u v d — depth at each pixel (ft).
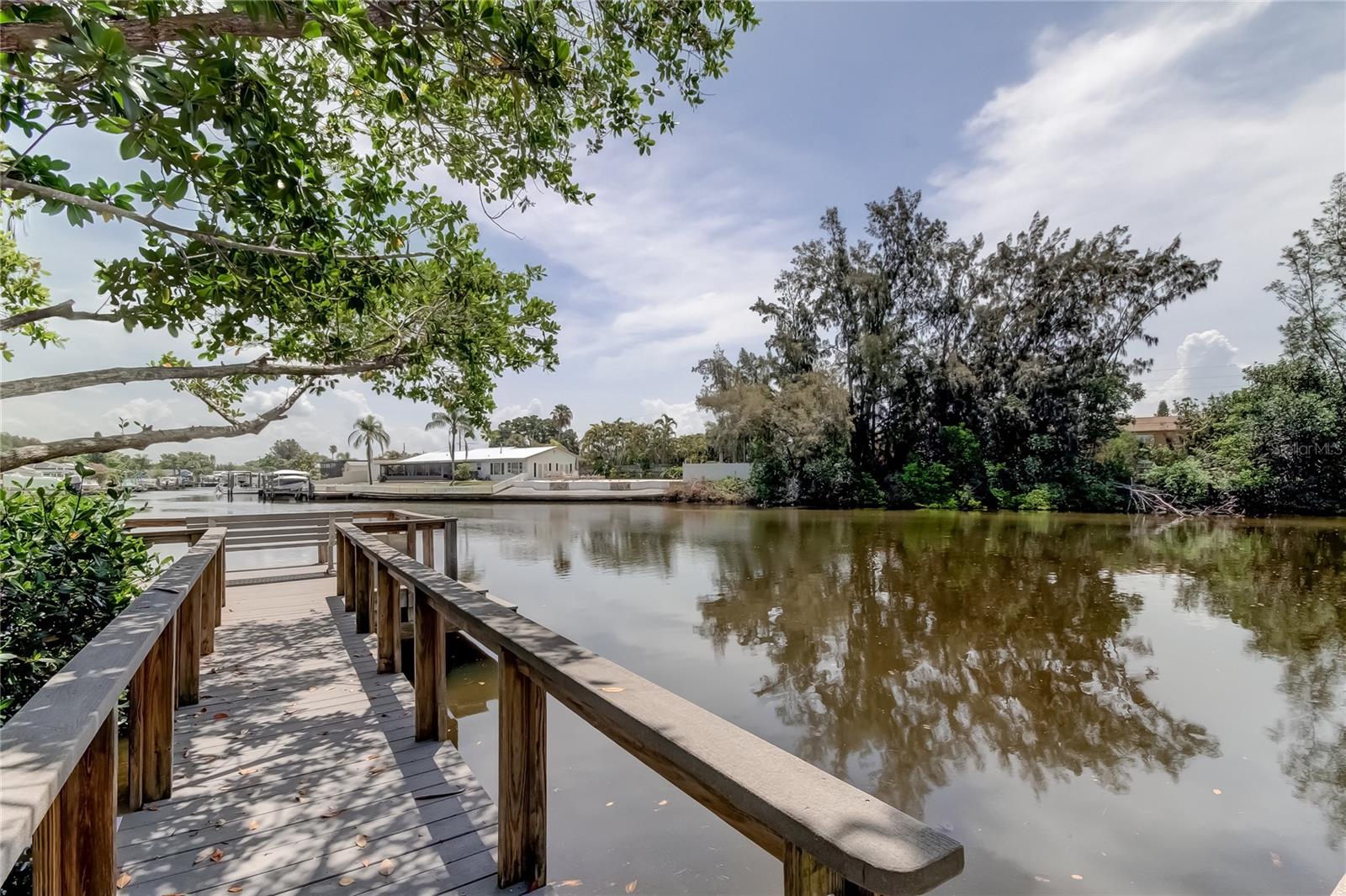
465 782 8.21
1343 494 60.34
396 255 11.28
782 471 83.46
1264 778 12.30
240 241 9.32
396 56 8.39
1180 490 65.82
